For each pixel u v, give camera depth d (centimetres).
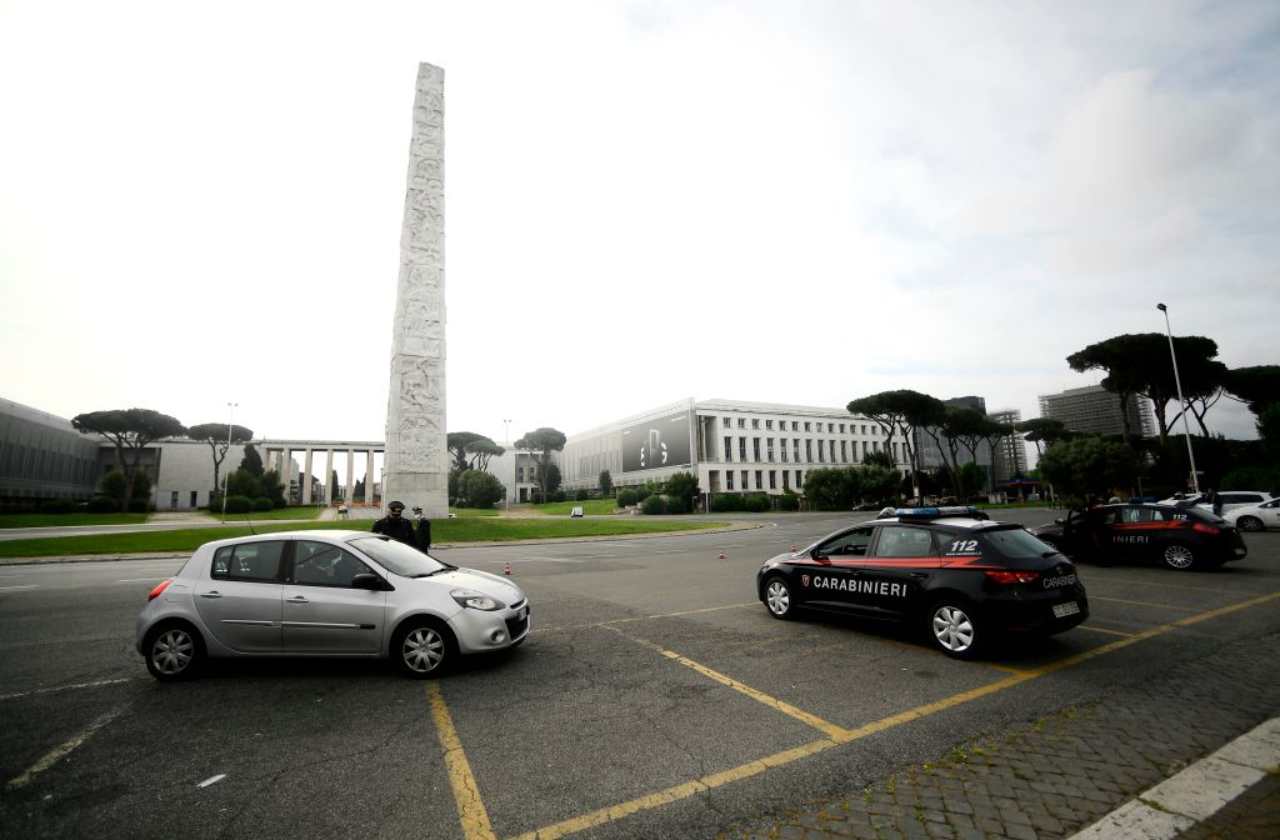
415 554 722
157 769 409
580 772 396
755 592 1122
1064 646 695
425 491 3094
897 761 407
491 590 651
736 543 2475
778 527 3588
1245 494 2547
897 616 709
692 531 3281
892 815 337
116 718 509
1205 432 4581
